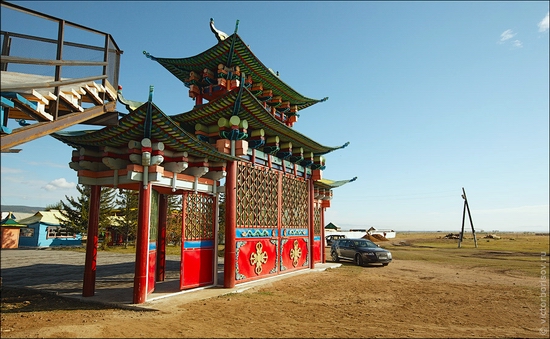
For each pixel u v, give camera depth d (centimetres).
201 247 1167
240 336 681
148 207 952
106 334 642
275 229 1444
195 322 764
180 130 926
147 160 930
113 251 3394
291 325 776
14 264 2106
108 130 960
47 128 686
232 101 1143
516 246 4881
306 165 1734
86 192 3691
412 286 1377
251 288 1178
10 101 604
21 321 779
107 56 884
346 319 847
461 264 2312
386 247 4462
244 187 1277
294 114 1756
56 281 1388
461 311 973
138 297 927
